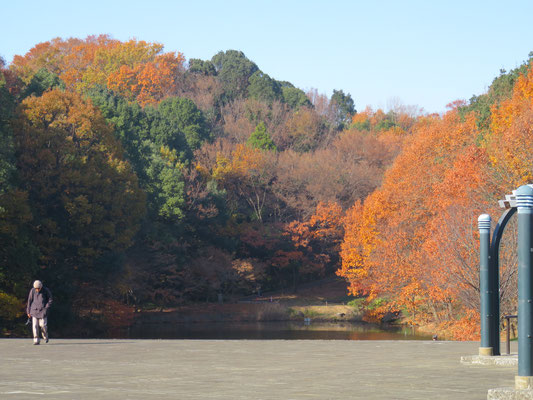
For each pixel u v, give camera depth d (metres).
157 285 74.38
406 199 57.06
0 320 44.44
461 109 68.50
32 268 44.97
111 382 11.00
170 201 70.25
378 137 121.44
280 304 77.94
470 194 42.69
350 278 63.94
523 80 49.94
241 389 10.08
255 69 155.75
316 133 126.12
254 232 85.44
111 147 55.72
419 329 56.47
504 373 12.38
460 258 37.78
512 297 36.25
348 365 14.09
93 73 133.00
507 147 42.50
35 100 53.06
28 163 49.81
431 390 9.93
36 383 10.84
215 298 80.69
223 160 92.12
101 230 51.59
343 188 94.44
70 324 52.66
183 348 19.25
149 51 146.38
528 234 9.55
